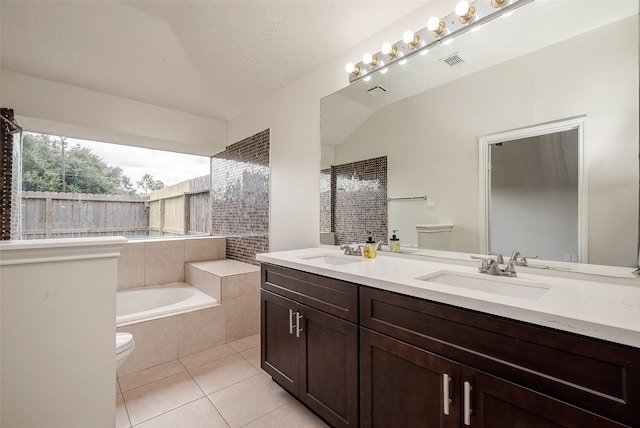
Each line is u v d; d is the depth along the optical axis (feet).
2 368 2.82
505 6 4.57
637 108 3.60
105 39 6.72
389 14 6.07
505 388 2.87
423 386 3.53
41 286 2.98
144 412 5.46
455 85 5.33
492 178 4.86
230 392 6.12
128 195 11.39
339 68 7.47
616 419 2.30
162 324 7.49
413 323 3.64
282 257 6.07
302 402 5.30
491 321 2.98
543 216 4.32
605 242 3.81
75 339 3.15
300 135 8.57
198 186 13.34
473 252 5.08
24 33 6.43
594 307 2.79
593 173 3.90
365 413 4.17
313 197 8.15
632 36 3.64
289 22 6.26
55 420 3.04
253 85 9.08
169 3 5.66
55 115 8.52
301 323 5.32
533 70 4.43
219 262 11.23
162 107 10.57
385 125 6.48
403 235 6.16
